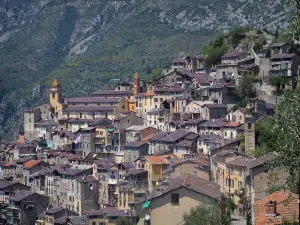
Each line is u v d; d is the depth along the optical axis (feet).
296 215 297.53
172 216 420.77
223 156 652.07
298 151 266.77
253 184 476.54
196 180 460.14
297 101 268.82
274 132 285.23
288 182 276.62
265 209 312.29
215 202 417.08
